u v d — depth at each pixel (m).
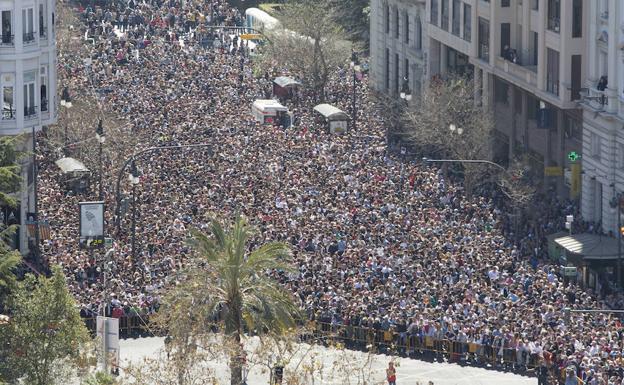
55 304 187.88
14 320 188.00
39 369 187.75
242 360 188.50
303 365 192.88
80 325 189.88
